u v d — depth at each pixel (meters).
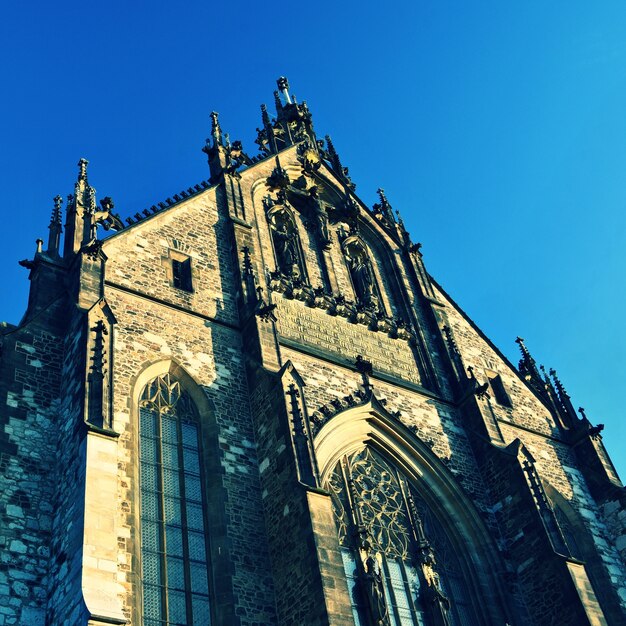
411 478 48.03
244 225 53.00
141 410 40.34
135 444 38.16
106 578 30.23
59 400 38.09
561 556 44.78
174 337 43.94
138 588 33.56
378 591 39.00
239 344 46.31
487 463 50.81
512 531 47.69
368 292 57.88
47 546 33.50
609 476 56.28
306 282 55.25
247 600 35.97
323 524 36.38
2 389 36.91
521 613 44.69
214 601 35.62
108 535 31.44
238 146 59.97
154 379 41.75
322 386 47.53
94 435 33.94
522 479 48.28
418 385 53.78
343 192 64.56
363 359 52.00
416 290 61.31
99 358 36.72
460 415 53.94
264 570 37.34
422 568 43.53
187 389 42.53
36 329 39.91
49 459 36.12
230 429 41.84
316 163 64.00
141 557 35.31
